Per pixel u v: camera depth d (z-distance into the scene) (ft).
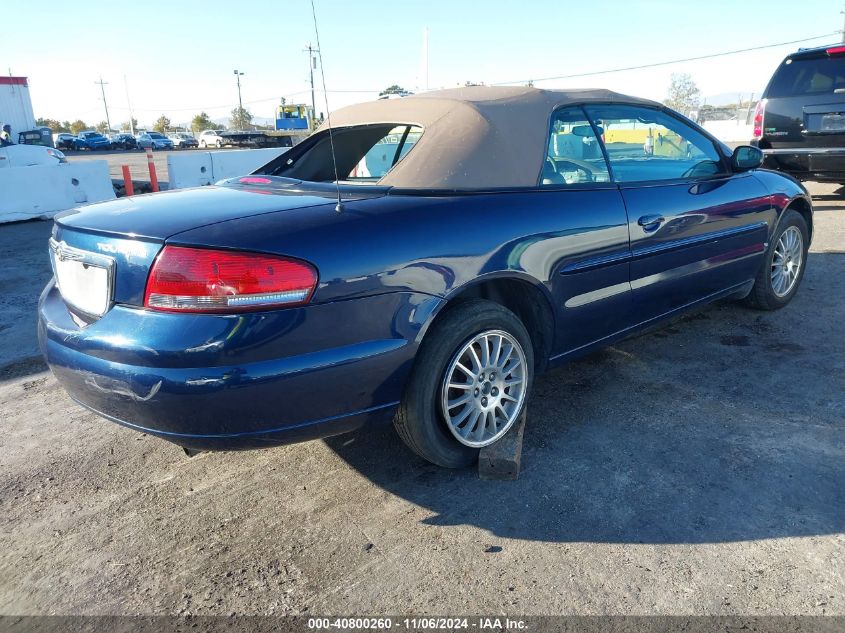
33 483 8.93
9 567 7.23
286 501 8.29
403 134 9.22
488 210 8.24
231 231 6.70
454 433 8.30
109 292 6.98
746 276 13.28
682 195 11.06
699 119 110.63
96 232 7.21
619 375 11.60
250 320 6.50
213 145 151.64
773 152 25.22
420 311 7.48
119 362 6.72
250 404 6.65
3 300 18.20
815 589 6.39
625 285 10.16
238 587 6.78
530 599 6.42
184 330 6.47
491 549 7.18
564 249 9.00
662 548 7.07
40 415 11.04
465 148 8.55
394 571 6.90
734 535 7.23
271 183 9.12
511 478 8.50
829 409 10.02
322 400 7.03
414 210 7.67
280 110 106.93
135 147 163.22
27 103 83.15
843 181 25.00
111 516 8.11
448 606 6.38
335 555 7.21
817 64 24.02
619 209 9.84
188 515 8.08
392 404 7.66
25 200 33.45
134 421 6.93
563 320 9.36
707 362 12.03
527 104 9.43
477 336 8.23
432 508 7.99
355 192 8.09
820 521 7.41
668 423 9.81
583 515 7.70
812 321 14.02
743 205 12.46
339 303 6.91
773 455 8.80
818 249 20.24
